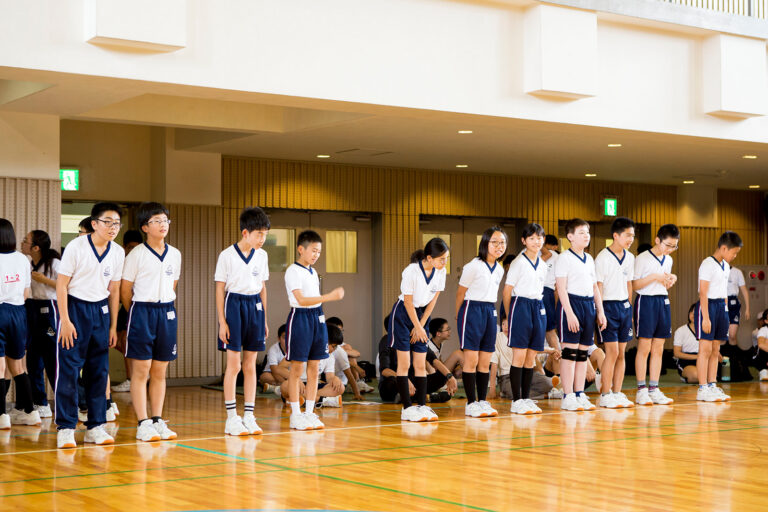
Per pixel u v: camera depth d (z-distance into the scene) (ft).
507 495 14.51
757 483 15.51
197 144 33.17
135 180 34.86
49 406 24.56
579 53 25.09
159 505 13.80
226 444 19.77
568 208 43.86
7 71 18.83
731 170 40.04
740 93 28.37
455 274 42.06
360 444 19.76
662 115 27.53
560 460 17.71
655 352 27.91
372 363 39.42
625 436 20.86
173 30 19.60
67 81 19.84
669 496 14.48
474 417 24.43
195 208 34.68
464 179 41.19
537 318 25.18
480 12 24.17
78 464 17.31
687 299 46.60
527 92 24.82
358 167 38.60
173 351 20.67
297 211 37.99
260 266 21.59
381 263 39.24
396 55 22.85
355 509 13.53
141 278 20.26
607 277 26.58
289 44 21.40
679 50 27.94
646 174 41.73
